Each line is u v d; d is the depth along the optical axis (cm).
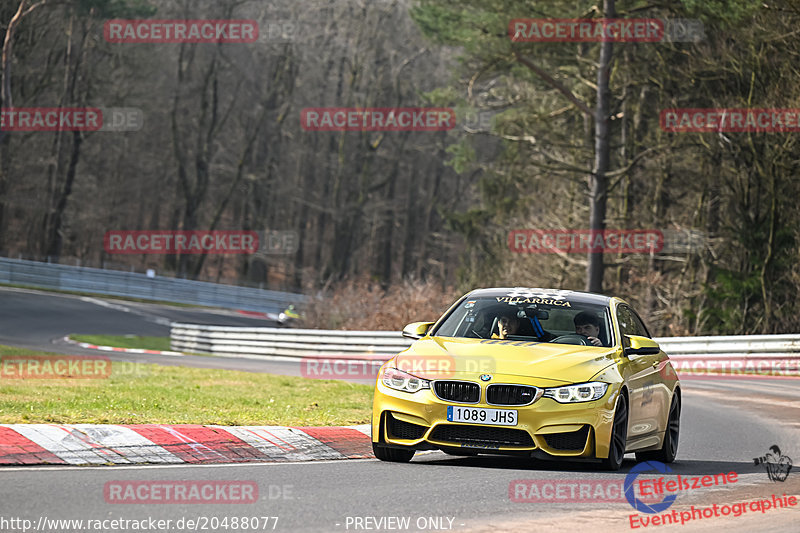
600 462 2964
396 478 2736
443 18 12119
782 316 12362
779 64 11950
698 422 5009
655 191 14862
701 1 10606
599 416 2925
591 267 12475
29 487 2369
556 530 2086
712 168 13438
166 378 6103
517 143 14700
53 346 10125
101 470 2698
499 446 2919
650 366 3416
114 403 4222
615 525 2172
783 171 12050
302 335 10944
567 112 14338
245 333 11231
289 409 4400
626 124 14750
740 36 11631
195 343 11675
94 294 18475
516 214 16562
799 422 5044
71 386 5119
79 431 3031
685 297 13725
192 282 19938
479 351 3062
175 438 3142
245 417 3944
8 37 12206
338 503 2306
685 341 9150
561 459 2905
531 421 2900
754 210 13200
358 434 3647
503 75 14250
